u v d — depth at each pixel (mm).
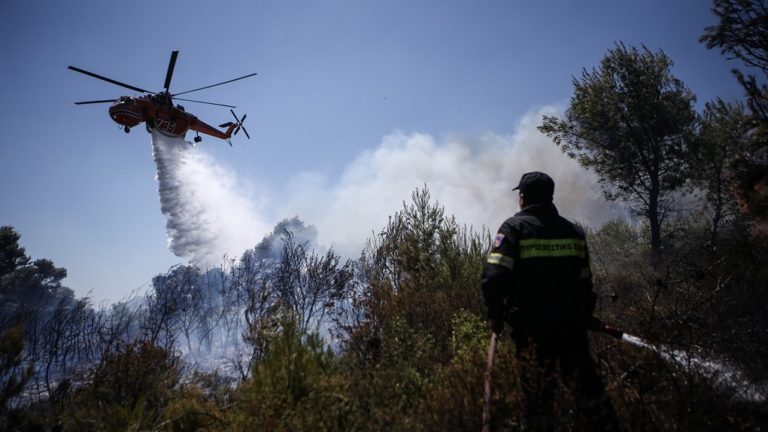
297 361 3189
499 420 2291
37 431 3350
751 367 2598
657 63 13844
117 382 4496
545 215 2643
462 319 3980
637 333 3287
